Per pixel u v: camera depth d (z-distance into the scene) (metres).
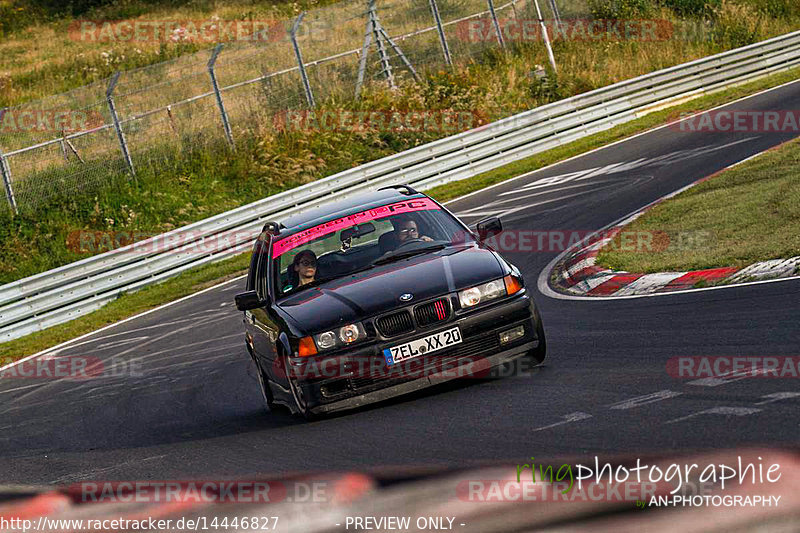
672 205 44.81
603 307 29.47
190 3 156.12
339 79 99.88
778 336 20.12
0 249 79.44
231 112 94.38
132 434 27.27
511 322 20.55
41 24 154.50
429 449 16.33
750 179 45.75
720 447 13.11
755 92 88.06
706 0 121.38
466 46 107.56
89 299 65.00
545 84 101.25
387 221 24.73
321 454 17.88
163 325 51.06
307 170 89.19
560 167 73.62
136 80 105.38
